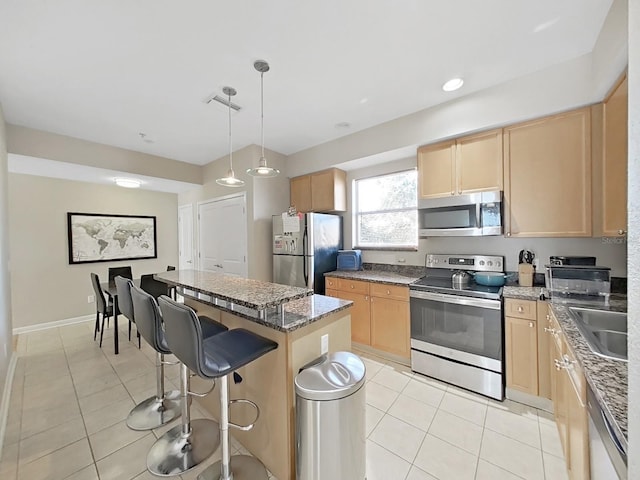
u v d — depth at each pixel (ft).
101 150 11.26
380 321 9.41
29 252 12.59
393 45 5.92
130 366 9.16
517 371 6.88
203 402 6.88
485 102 7.64
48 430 6.14
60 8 4.77
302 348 4.93
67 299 13.55
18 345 10.89
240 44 5.81
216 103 8.25
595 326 5.24
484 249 8.88
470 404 6.99
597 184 6.44
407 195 10.92
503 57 6.38
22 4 4.66
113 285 11.98
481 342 7.30
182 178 14.06
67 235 13.61
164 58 6.20
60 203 13.44
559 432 5.56
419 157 9.20
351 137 10.72
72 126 9.56
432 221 8.86
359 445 4.49
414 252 10.52
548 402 6.62
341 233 12.43
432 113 8.61
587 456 3.51
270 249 12.61
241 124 9.75
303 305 5.76
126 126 9.70
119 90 7.45
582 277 6.20
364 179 12.01
